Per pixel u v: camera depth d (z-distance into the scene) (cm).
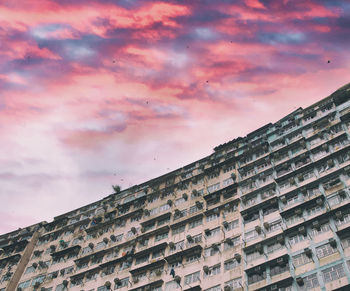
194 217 4200
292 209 3422
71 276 4472
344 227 2983
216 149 5141
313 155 3862
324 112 4288
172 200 4722
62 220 5691
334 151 3706
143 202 5062
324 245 2983
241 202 3984
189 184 4803
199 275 3525
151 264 3916
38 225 5869
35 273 4881
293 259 3061
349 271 2689
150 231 4400
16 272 4991
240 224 3759
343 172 3422
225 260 3494
